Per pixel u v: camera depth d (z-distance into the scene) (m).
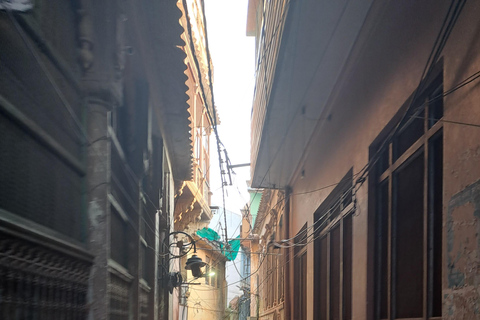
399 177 5.14
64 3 2.92
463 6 3.10
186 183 11.02
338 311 7.52
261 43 9.08
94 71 3.20
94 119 3.19
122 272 4.12
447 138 3.44
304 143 10.05
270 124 9.05
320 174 8.91
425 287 4.06
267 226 18.89
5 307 1.92
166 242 8.27
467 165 3.10
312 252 9.43
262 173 12.52
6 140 2.09
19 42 2.23
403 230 4.92
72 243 2.84
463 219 3.11
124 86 4.73
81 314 2.85
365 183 5.88
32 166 2.35
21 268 2.06
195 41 10.43
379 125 5.37
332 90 7.48
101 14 3.31
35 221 2.38
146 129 5.33
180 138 7.40
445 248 3.37
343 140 7.11
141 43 4.77
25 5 2.20
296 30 5.98
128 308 4.57
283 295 13.91
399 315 4.89
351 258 6.80
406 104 4.59
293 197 12.76
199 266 8.48
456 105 3.32
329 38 6.12
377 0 5.06
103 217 3.11
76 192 3.02
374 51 5.64
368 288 5.60
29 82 2.35
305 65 6.84
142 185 5.57
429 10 3.97
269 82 7.66
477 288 2.87
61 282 2.52
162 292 7.76
